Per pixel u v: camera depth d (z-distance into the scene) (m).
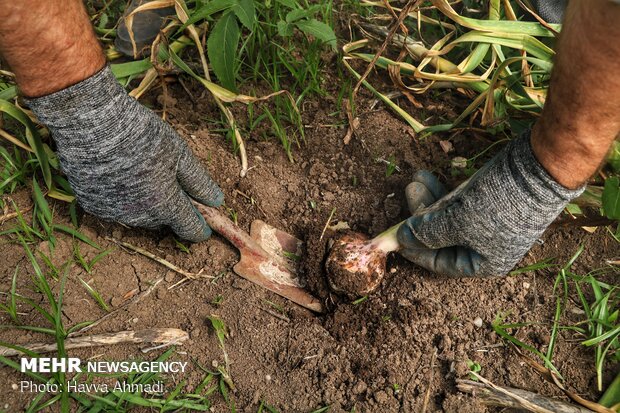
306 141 0.73
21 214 0.64
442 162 0.71
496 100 0.70
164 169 0.56
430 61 0.75
